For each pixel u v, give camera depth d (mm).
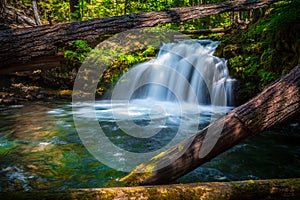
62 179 3256
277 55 6941
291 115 2189
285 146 4797
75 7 11828
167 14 2643
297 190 2115
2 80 10359
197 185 2045
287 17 6438
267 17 8695
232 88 8289
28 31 1863
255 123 2145
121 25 2291
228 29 11156
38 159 3949
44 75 10828
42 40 1895
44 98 9594
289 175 3549
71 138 5109
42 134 5406
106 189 1929
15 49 1804
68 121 6594
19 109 8016
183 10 2799
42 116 7156
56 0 14102
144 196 1907
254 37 8570
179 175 2205
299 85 2170
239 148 4664
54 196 1809
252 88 7785
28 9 14398
